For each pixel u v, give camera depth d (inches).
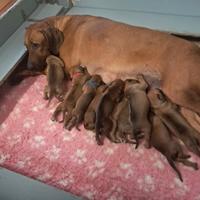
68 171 37.5
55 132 41.1
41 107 44.1
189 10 49.0
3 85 46.6
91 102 38.3
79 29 42.4
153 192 34.4
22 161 39.2
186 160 34.5
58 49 44.1
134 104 35.4
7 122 43.3
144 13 51.5
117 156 37.6
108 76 41.1
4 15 47.7
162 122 35.2
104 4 53.1
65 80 45.5
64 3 54.6
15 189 35.5
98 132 36.6
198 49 36.5
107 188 35.4
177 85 35.7
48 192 34.7
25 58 47.8
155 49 37.5
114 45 39.6
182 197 33.5
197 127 35.7
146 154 37.1
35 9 53.7
